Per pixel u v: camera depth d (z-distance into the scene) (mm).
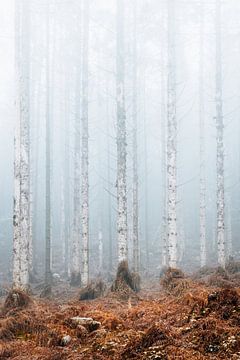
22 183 17953
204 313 7605
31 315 9578
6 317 10211
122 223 16797
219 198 19547
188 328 7066
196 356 5957
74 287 20250
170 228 16969
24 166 18062
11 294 11633
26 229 17672
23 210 17797
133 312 9469
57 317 9344
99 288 14930
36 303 11945
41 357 7035
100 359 6531
